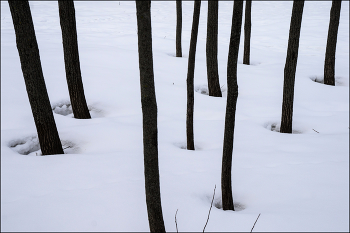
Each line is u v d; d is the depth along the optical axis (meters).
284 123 4.55
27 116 4.61
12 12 2.96
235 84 2.27
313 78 7.65
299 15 4.08
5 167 3.06
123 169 3.09
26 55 3.09
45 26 13.53
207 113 5.18
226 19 18.05
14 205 2.46
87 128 4.22
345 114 5.39
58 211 2.38
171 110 5.20
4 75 6.27
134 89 6.05
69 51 4.41
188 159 3.41
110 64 7.56
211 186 2.85
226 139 2.38
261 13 21.12
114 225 2.24
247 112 5.33
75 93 4.62
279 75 7.62
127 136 4.00
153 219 2.03
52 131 3.42
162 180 2.89
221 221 2.30
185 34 13.55
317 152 3.71
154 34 13.07
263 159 3.47
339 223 2.31
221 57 9.27
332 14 6.73
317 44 12.12
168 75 7.16
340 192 2.78
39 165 3.13
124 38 11.18
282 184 2.92
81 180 2.85
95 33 12.50
